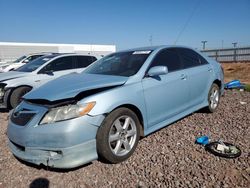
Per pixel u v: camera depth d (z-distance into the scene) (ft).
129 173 10.21
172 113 13.98
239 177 9.36
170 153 11.64
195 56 16.84
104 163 11.14
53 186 9.67
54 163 9.71
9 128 11.08
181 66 15.05
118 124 10.93
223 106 19.63
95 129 10.12
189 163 10.61
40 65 25.02
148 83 12.44
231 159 10.71
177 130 14.57
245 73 49.55
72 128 9.53
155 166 10.57
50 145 9.68
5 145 13.83
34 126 9.96
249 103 20.25
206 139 12.57
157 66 12.46
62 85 11.78
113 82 11.59
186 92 14.80
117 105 10.73
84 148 9.84
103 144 10.29
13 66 47.80
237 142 12.42
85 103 9.96
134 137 11.68
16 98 22.09
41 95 10.78
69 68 26.66
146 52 14.20
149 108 12.37
